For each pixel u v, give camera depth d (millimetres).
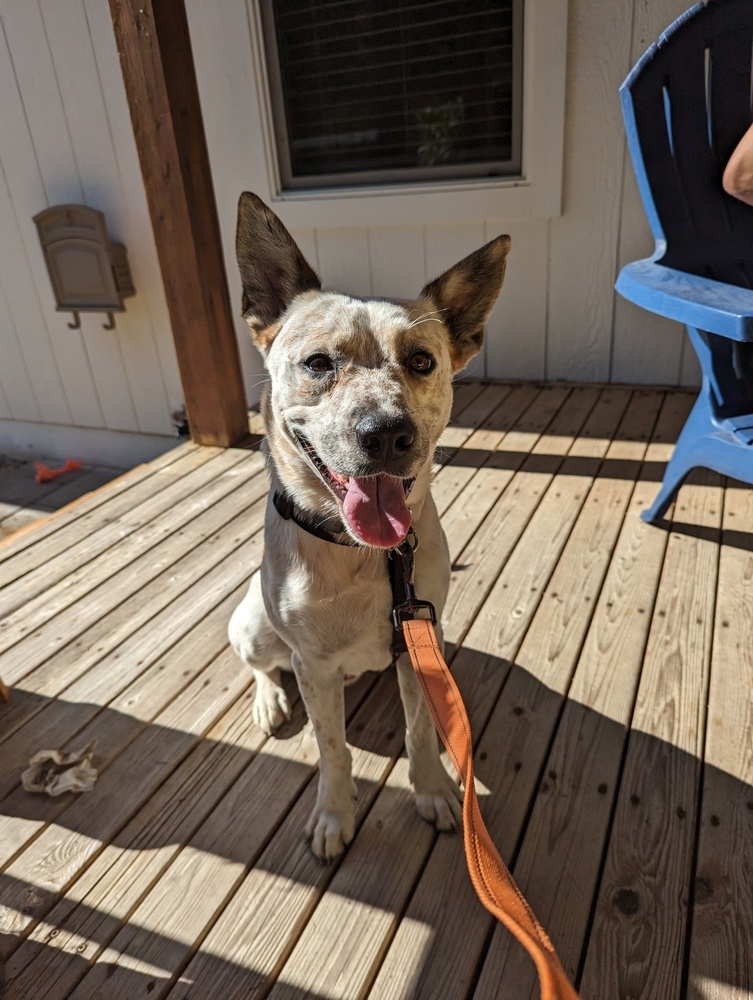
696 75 1324
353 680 1180
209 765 1093
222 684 1251
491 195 2242
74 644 1369
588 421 2129
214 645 1345
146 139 1842
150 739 1146
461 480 1842
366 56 2254
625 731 1089
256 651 1097
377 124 2336
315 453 871
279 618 905
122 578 1566
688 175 1363
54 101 2492
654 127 1323
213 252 2010
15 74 2498
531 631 1301
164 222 1931
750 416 1371
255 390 2824
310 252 2566
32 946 858
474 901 872
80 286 2652
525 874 896
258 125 2391
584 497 1726
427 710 951
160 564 1610
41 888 927
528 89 2092
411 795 1022
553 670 1211
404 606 851
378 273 2514
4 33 2443
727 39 1327
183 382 2158
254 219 975
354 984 791
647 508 1654
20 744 1150
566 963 793
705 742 1060
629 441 1986
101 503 1903
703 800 976
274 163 2445
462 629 1316
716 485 1739
